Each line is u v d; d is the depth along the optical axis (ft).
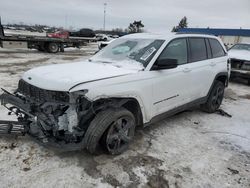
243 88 29.40
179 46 14.62
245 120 17.76
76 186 9.45
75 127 10.09
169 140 13.66
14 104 11.35
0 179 9.53
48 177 9.84
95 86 10.18
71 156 11.39
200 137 14.32
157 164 11.23
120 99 11.36
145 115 12.58
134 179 10.10
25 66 37.32
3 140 12.44
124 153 11.94
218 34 126.62
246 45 35.40
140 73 12.01
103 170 10.52
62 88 9.85
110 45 15.44
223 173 10.87
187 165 11.31
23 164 10.57
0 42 56.03
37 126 10.26
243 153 12.76
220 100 19.33
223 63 18.69
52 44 62.49
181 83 14.47
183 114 18.24
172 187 9.79
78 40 69.97
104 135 10.85
